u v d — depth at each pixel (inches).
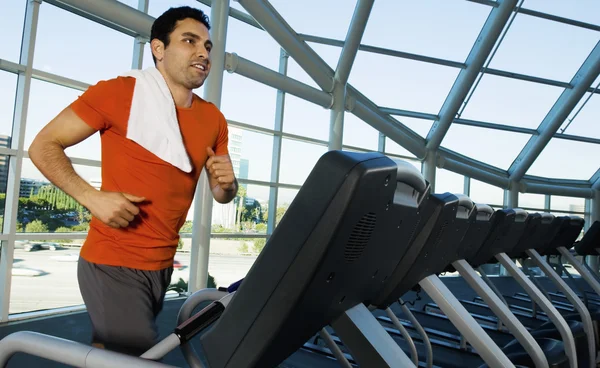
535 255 125.0
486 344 59.4
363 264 32.4
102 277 50.0
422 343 139.9
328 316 34.4
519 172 446.3
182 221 56.2
